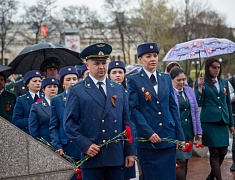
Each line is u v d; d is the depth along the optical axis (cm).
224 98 680
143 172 528
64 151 542
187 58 752
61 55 798
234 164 764
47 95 601
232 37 4425
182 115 645
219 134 670
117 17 4953
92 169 434
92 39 5306
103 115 433
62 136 546
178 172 611
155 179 519
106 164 430
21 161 396
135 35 4953
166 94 522
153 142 504
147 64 524
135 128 550
